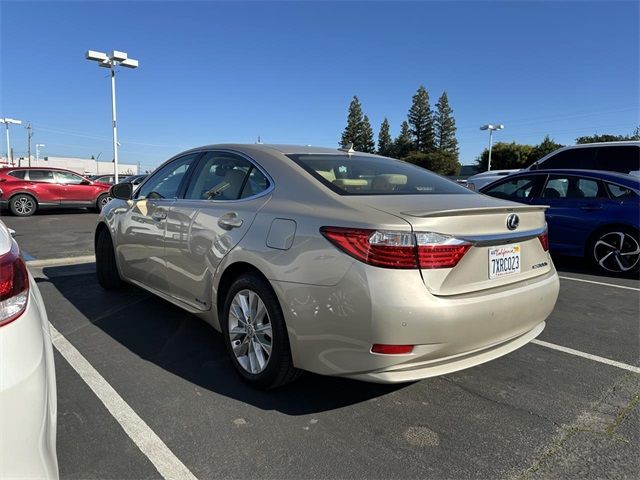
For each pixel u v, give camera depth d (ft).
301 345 8.57
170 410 9.05
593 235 21.36
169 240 12.31
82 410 8.98
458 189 11.17
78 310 14.79
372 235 7.82
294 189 9.73
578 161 29.84
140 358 11.35
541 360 11.79
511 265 9.21
